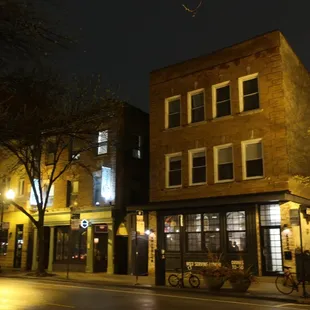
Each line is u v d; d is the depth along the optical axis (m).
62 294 16.44
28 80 5.72
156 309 12.36
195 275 19.52
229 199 21.61
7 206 36.16
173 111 26.20
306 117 23.92
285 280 17.11
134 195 29.05
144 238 26.16
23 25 5.41
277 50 22.03
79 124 6.76
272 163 21.27
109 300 14.55
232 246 21.80
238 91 23.25
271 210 20.94
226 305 13.38
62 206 30.73
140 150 30.11
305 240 20.67
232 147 23.00
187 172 24.58
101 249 28.81
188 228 23.67
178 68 26.12
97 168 29.09
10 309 12.40
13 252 34.62
